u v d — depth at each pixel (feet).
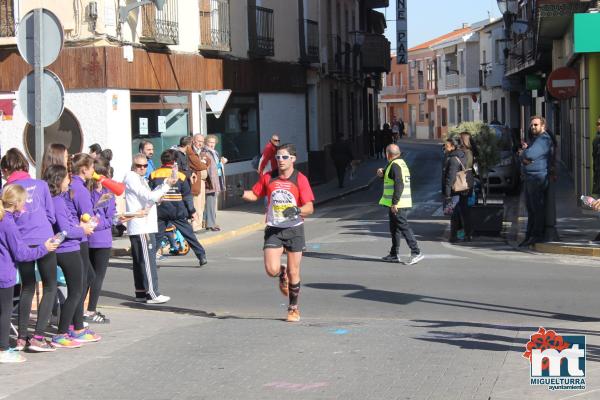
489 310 37.47
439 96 290.76
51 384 25.30
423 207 85.20
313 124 119.24
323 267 49.85
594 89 72.49
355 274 47.29
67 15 66.49
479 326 33.68
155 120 73.92
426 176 125.59
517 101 195.31
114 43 67.21
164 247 57.98
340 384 24.39
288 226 34.30
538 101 158.71
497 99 214.07
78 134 67.21
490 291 41.65
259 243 63.82
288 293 35.17
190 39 79.71
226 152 89.40
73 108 67.21
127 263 54.34
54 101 37.04
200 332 33.06
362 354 28.14
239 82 90.68
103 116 66.49
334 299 40.75
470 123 69.05
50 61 37.04
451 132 62.44
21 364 28.09
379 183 123.95
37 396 23.99
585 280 44.01
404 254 54.34
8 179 29.78
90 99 66.74
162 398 23.52
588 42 67.00
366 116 175.11
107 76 66.08
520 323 34.63
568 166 115.34
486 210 61.16
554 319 35.37
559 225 65.31
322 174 118.01
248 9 93.35
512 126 195.31
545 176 55.98
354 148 154.40
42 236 28.99
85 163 32.24
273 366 26.71
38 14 36.88
